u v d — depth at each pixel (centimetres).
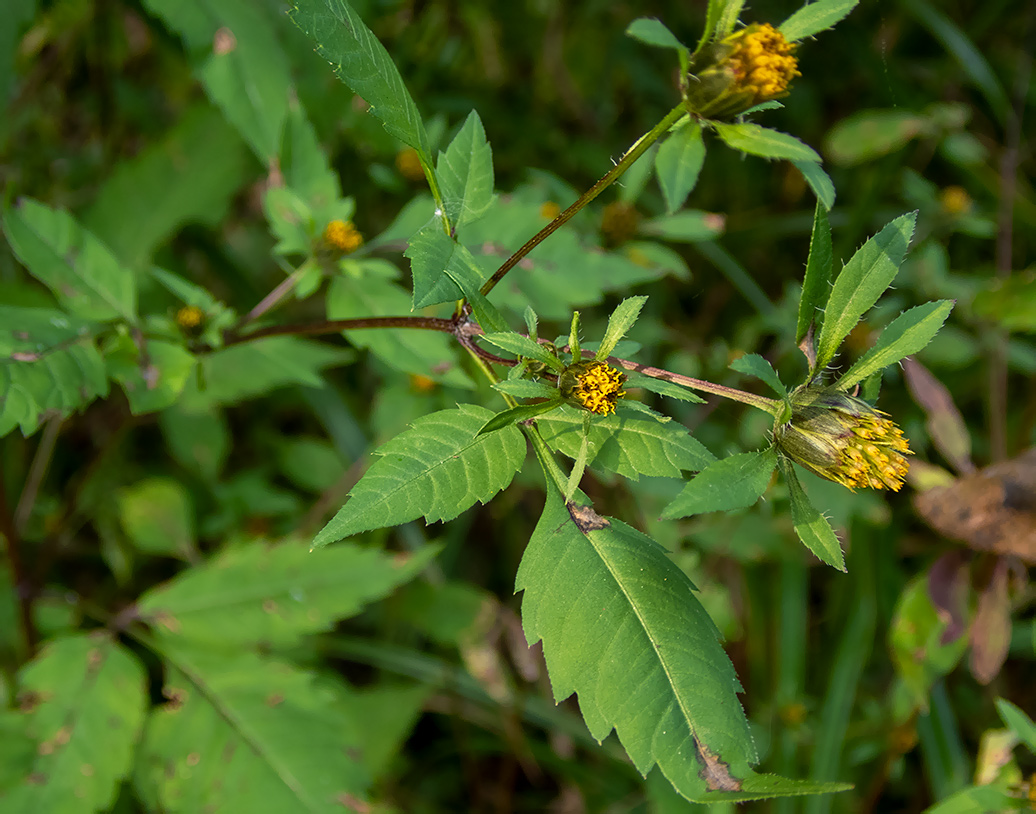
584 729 53
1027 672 57
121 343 36
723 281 69
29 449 56
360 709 50
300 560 42
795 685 53
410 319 33
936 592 42
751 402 30
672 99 73
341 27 30
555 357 29
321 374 61
